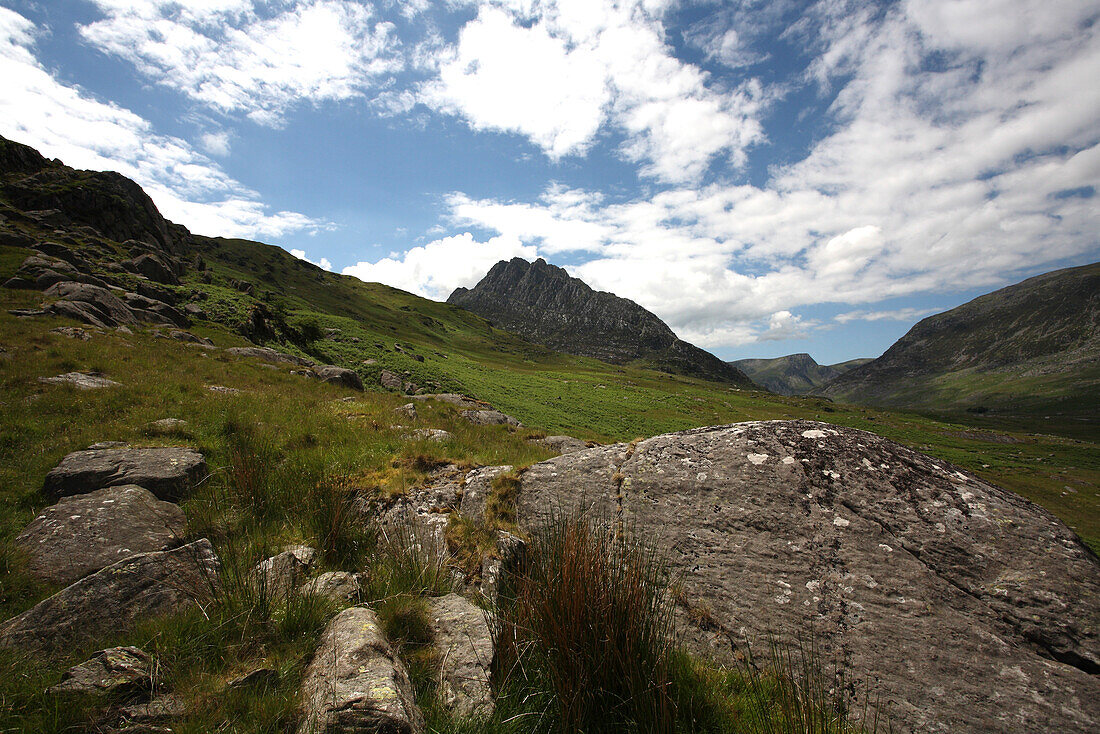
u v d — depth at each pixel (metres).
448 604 4.32
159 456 7.27
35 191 53.84
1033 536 4.47
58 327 19.70
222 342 34.28
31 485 6.72
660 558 5.27
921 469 5.24
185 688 2.94
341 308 143.00
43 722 2.55
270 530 5.73
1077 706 3.60
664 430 67.75
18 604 4.25
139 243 59.66
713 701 3.60
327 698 2.80
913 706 3.86
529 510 6.16
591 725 3.19
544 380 101.50
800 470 5.49
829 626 4.43
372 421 11.27
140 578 3.94
